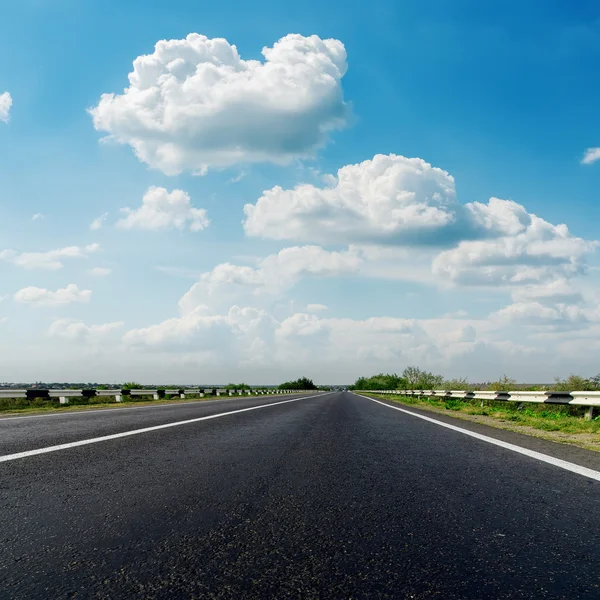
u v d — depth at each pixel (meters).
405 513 3.15
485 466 4.95
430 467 4.88
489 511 3.21
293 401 25.62
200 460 5.16
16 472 4.38
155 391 28.45
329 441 6.97
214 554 2.36
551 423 9.64
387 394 58.09
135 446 6.18
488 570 2.19
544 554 2.40
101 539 2.57
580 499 3.55
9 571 2.14
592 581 2.08
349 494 3.67
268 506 3.29
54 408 17.45
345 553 2.39
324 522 2.93
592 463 5.18
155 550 2.41
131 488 3.78
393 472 4.60
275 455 5.58
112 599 1.87
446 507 3.31
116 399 23.78
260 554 2.37
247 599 1.88
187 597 1.89
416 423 10.39
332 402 24.66
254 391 61.84
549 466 4.96
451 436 7.76
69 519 2.94
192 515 3.04
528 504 3.40
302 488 3.86
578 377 20.61
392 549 2.46
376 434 8.02
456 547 2.49
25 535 2.63
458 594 1.94
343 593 1.94
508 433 8.32
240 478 4.22
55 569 2.16
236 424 9.62
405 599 1.89
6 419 10.98
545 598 1.91
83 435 7.38
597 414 11.42
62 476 4.22
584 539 2.64
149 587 1.98
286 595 1.91
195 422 9.91
